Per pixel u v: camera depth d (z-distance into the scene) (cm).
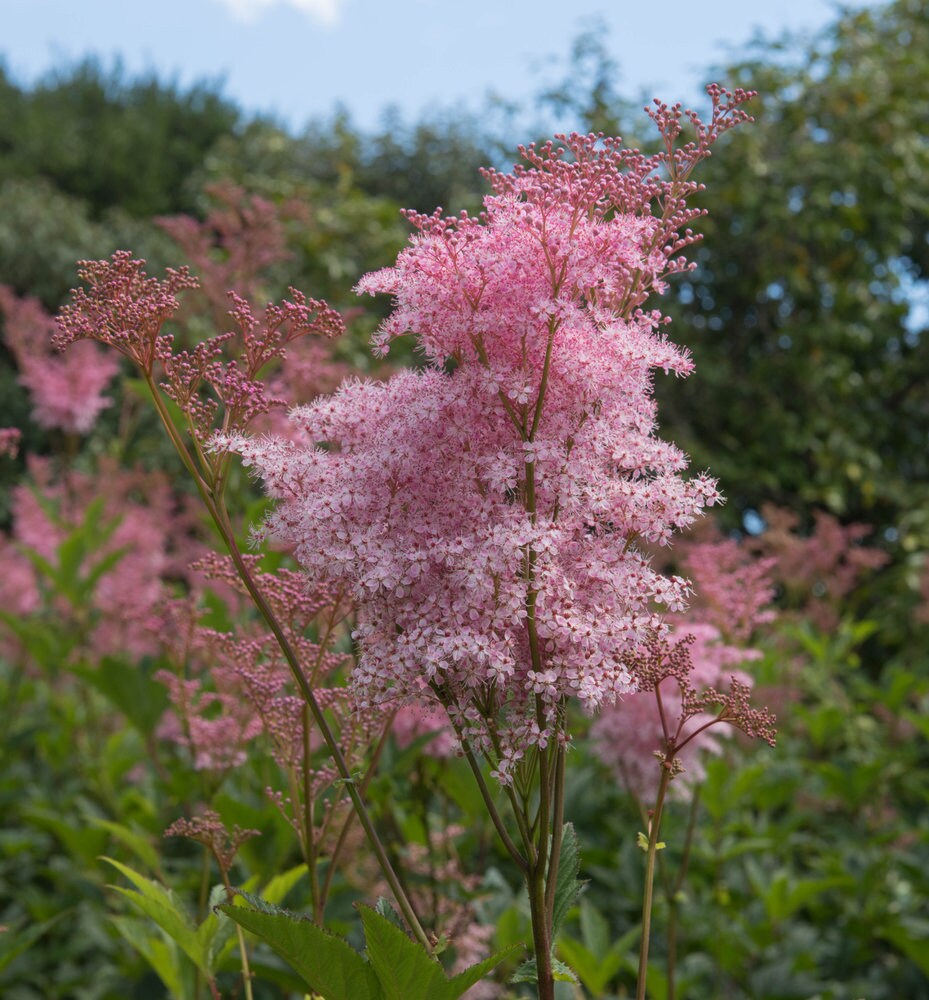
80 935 484
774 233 991
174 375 195
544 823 173
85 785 535
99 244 1427
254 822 315
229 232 523
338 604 213
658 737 355
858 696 698
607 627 171
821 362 1009
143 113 2298
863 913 451
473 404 181
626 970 395
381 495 181
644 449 181
